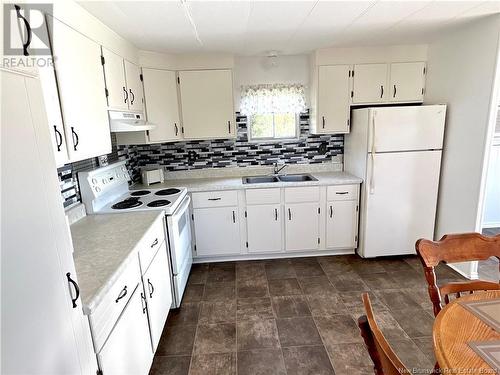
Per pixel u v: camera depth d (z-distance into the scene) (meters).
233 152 3.60
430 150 2.96
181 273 2.56
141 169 3.50
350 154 3.46
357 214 3.24
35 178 0.89
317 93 3.24
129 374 1.49
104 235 1.80
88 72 1.80
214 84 3.19
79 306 1.08
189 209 3.14
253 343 2.07
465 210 2.73
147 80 2.86
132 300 1.56
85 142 1.74
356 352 1.96
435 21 2.38
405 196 3.05
